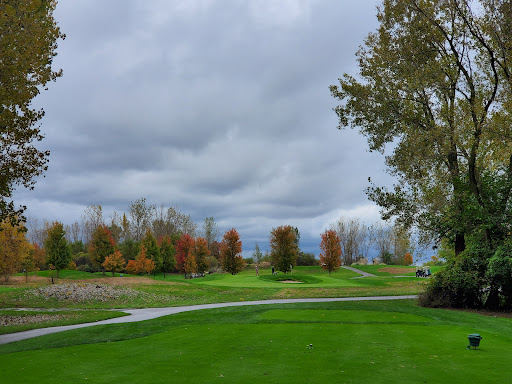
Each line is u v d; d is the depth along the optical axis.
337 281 56.50
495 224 26.52
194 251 74.81
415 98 29.70
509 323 19.77
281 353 11.89
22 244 47.81
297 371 9.71
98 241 67.88
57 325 21.88
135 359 11.53
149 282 48.91
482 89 28.64
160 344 13.94
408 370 9.71
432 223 29.16
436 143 26.95
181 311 26.72
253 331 16.22
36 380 9.35
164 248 77.19
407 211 29.70
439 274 28.48
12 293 37.88
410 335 14.99
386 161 29.48
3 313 27.97
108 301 35.81
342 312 22.69
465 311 25.91
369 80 30.66
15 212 21.66
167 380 9.10
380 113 29.67
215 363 10.73
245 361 10.89
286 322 18.97
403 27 29.03
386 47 28.92
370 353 11.74
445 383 8.59
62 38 21.70
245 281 55.94
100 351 13.02
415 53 28.42
